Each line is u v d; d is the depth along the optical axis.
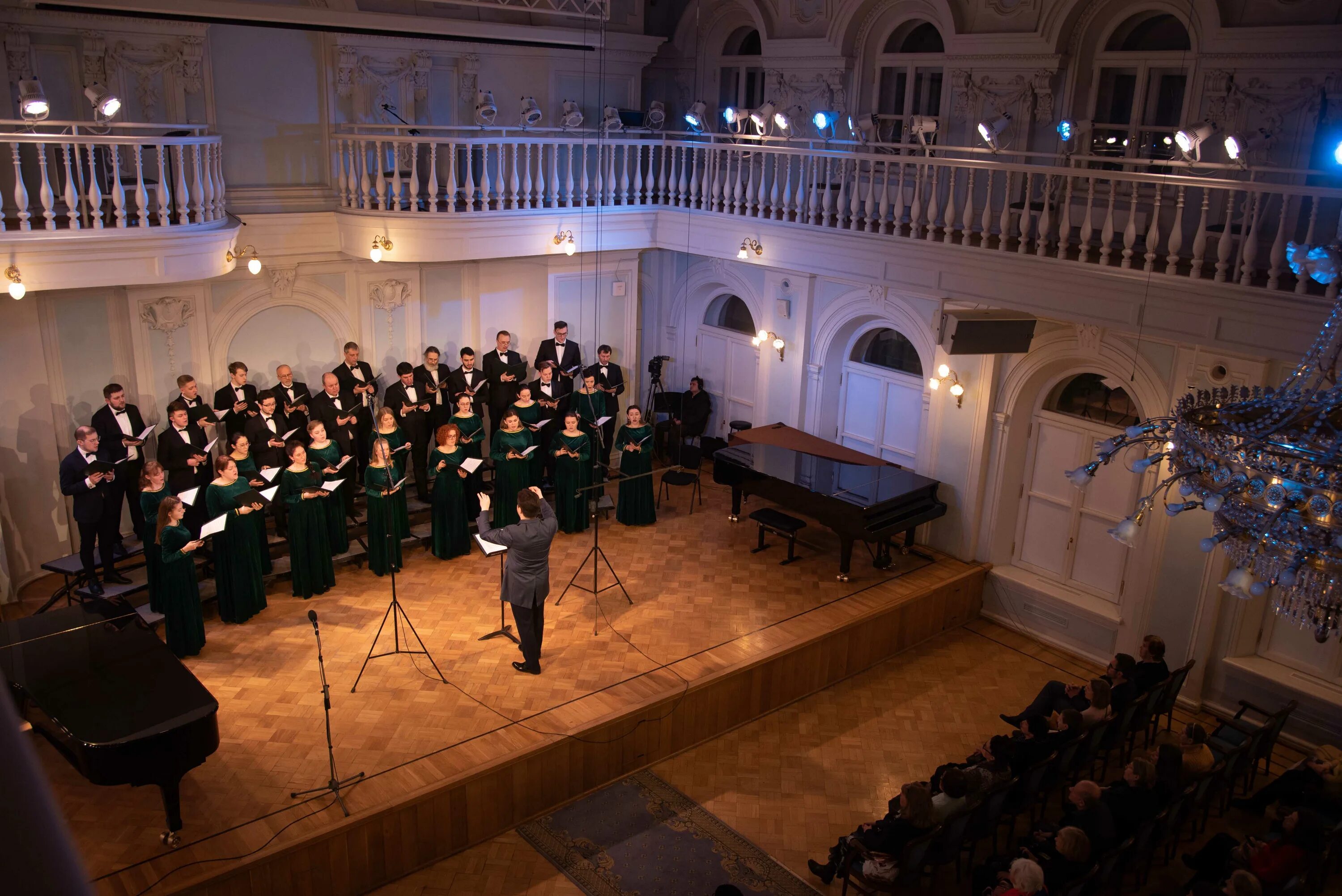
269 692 8.85
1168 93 10.31
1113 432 10.67
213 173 10.55
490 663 9.47
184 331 11.38
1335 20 8.95
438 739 8.31
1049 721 8.55
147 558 9.34
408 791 7.68
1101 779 9.04
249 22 10.80
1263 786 9.12
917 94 12.37
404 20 11.59
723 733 9.64
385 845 7.62
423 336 13.16
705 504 13.38
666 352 15.32
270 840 7.16
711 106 14.54
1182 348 9.66
